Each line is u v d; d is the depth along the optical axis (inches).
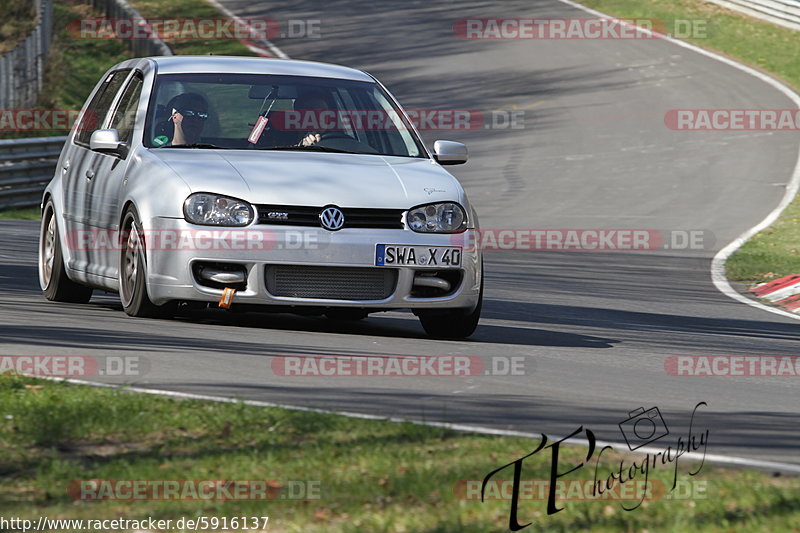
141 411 751.1
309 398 837.8
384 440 701.9
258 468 641.0
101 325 1111.0
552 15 5492.1
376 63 4653.1
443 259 1115.9
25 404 759.1
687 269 2160.4
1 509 571.2
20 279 1566.2
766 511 584.1
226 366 943.7
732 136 3617.1
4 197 2701.8
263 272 1072.2
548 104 4055.1
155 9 5698.8
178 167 1115.3
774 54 4749.0
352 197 1098.7
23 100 3742.6
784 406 932.0
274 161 1138.7
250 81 1256.2
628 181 3157.0
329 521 559.5
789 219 2701.8
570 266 2151.8
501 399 880.3
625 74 4426.7
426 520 558.9
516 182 3174.2
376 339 1151.0
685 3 5526.6
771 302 1822.1
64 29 5290.4
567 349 1183.6
